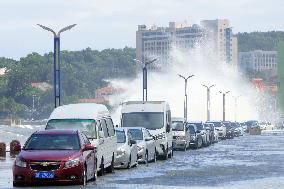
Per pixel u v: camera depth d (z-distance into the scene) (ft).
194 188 138.82
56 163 140.05
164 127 249.75
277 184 147.84
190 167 206.08
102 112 174.50
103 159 168.66
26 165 139.64
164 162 233.55
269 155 280.51
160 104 253.03
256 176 170.91
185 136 329.11
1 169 196.65
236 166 209.87
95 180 156.46
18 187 139.13
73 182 143.54
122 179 160.97
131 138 217.36
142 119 250.37
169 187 140.67
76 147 146.10
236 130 611.47
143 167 206.80
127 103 254.27
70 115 166.71
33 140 147.02
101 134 166.81
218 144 426.51
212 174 177.78
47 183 144.36
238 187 140.97
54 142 146.61
